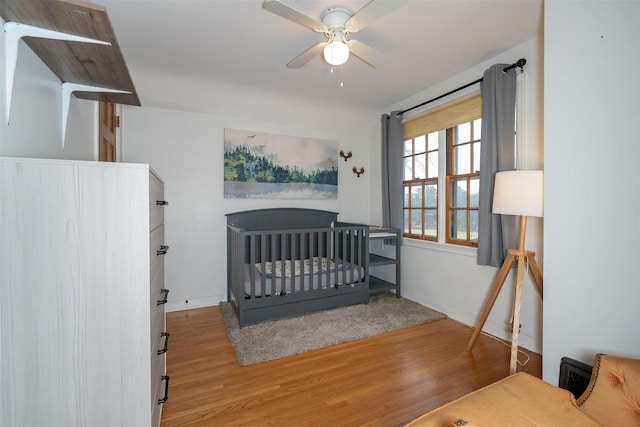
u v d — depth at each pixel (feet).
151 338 3.63
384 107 12.62
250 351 7.39
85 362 3.21
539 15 6.34
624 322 4.44
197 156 10.87
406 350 7.57
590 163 4.77
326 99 11.46
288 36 7.03
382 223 12.60
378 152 13.64
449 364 6.91
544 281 5.46
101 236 3.23
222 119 11.27
